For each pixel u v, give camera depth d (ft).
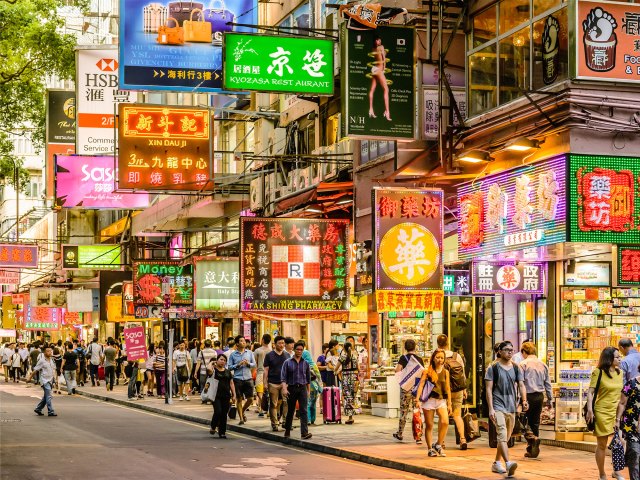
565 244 59.93
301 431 71.51
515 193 64.54
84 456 61.87
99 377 157.89
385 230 72.02
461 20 74.49
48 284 213.87
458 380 62.54
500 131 69.00
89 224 220.02
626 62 60.08
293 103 112.68
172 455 63.16
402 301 71.92
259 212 114.83
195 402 114.21
